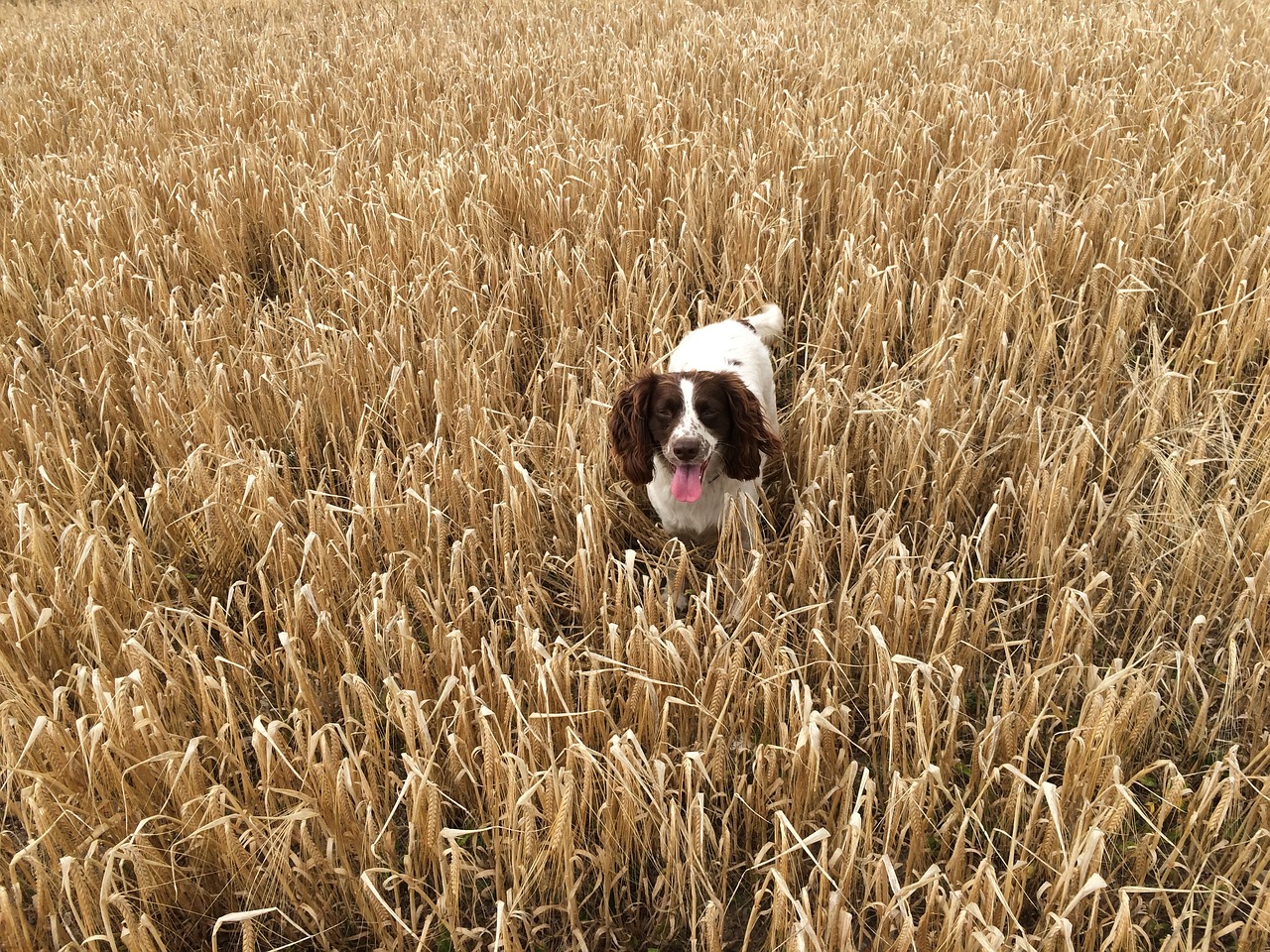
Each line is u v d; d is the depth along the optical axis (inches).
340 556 59.4
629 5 202.4
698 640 56.4
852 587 61.1
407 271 93.2
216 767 52.6
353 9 234.2
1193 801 45.8
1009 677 49.1
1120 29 148.3
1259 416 70.7
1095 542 63.1
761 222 91.7
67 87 160.1
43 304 96.6
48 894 44.0
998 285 79.4
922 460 65.6
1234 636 54.1
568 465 68.7
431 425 78.0
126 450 74.7
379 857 47.3
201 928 48.5
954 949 41.4
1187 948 41.8
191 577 67.4
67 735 49.3
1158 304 87.4
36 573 60.6
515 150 115.3
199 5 258.8
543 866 46.7
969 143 106.9
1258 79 121.6
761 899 49.2
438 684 56.0
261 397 77.5
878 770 53.6
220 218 104.2
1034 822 44.6
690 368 67.7
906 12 180.2
